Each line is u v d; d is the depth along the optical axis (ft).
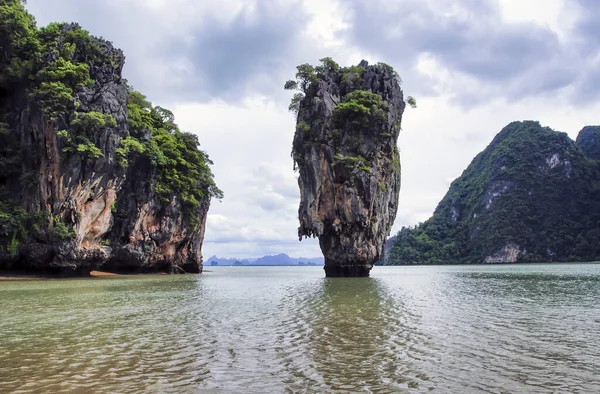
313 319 58.44
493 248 493.77
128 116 173.27
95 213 148.66
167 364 36.22
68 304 74.64
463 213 602.03
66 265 142.72
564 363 36.68
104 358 38.06
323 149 171.83
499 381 32.07
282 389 30.30
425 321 56.90
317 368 35.09
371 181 165.27
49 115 134.21
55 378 32.48
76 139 137.39
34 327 52.70
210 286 121.19
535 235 479.82
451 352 40.09
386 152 176.55
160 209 195.42
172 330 50.75
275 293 98.22
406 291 103.81
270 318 59.47
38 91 136.87
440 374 33.60
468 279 161.27
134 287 112.98
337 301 80.53
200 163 220.64
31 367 35.24
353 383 31.55
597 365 36.09
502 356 38.78
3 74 143.43
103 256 154.20
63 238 138.00
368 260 173.06
